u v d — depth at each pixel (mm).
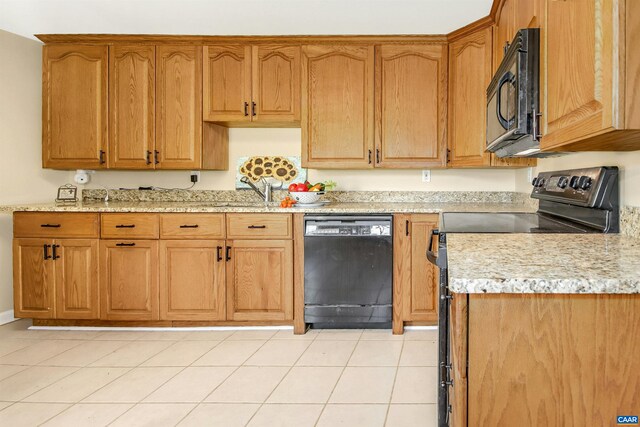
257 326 3076
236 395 2072
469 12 2834
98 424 1823
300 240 2941
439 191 3504
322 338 2857
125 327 3092
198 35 3193
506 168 3420
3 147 3188
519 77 1596
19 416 1888
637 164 1517
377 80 3174
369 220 2910
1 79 3162
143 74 3242
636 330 820
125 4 2801
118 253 2977
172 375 2297
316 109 3197
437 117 3150
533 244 1273
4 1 2768
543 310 829
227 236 2955
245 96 3223
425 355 2549
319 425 1802
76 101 3283
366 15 2895
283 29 3107
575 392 831
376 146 3182
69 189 3506
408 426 1783
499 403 839
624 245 1264
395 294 2912
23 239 2994
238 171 3598
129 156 3271
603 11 931
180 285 2979
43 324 3123
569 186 1882
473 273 854
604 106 926
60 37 3234
